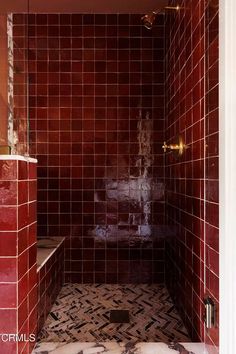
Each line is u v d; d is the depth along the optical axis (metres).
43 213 3.32
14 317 1.39
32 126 3.31
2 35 2.30
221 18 1.42
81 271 3.31
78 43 3.31
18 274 1.40
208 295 1.64
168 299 2.85
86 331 2.22
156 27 3.30
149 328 2.27
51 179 3.31
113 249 3.32
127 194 3.31
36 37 3.31
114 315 2.49
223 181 1.39
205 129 1.73
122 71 3.30
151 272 3.31
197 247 1.91
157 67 3.30
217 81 1.51
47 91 3.31
